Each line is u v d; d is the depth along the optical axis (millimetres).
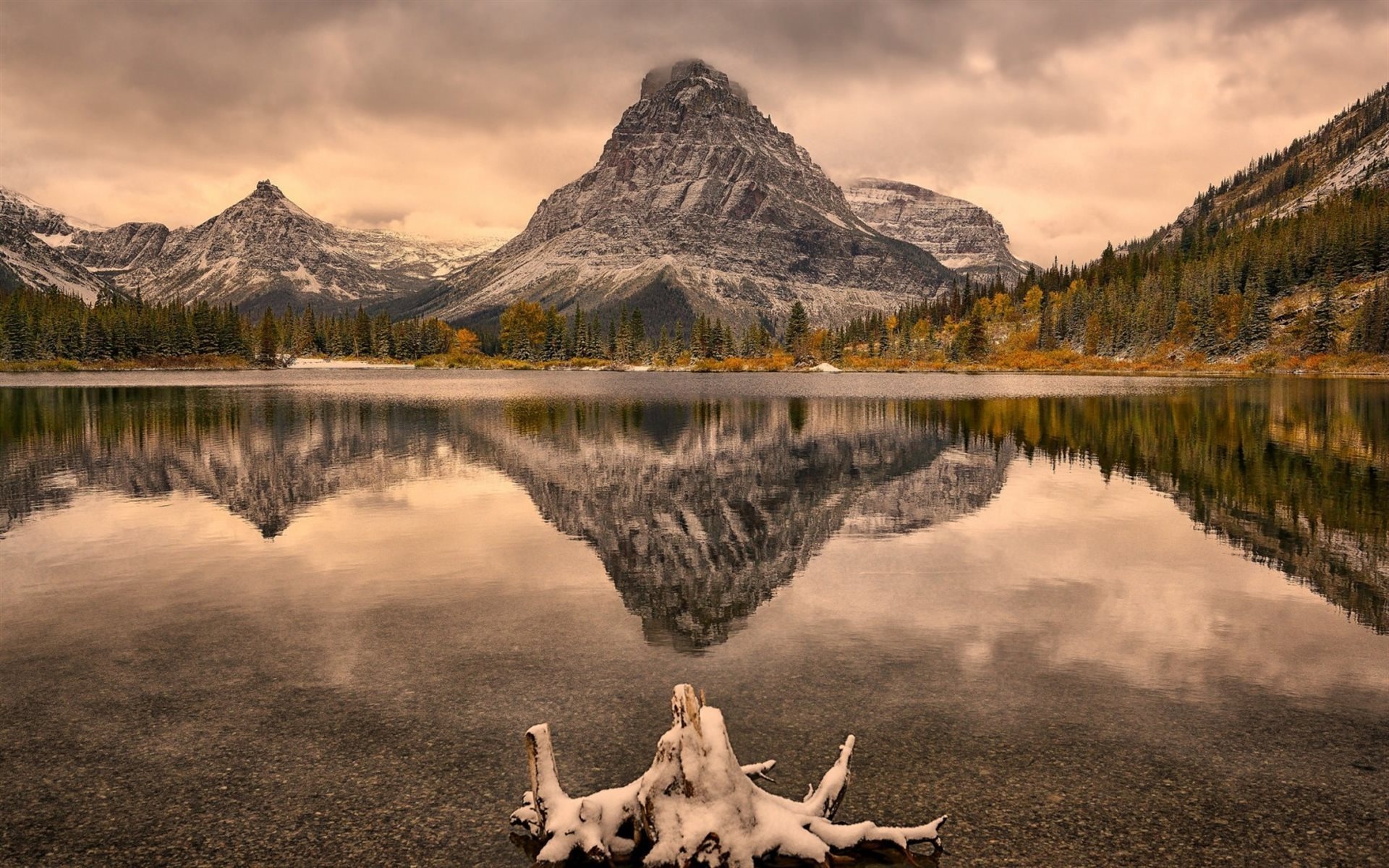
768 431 47312
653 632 12234
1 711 9375
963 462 33531
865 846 6547
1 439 41000
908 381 135250
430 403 71625
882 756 8164
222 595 14328
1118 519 21516
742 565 16656
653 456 35875
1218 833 6832
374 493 25984
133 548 18078
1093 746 8406
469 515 22250
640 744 8422
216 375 149125
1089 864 6398
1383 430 44375
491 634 12164
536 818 6742
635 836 6676
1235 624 12617
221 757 8219
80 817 7137
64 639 11945
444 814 7125
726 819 6352
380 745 8438
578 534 19797
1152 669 10648
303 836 6805
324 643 11734
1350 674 10461
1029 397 82438
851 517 21984
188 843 6723
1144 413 58438
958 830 6863
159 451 36562
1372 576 15562
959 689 9914
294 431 45500
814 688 9961
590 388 108062
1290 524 20750
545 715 9180
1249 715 9172
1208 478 28328
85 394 82125
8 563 16656
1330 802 7332
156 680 10312
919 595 14336
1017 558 17156
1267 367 152875
